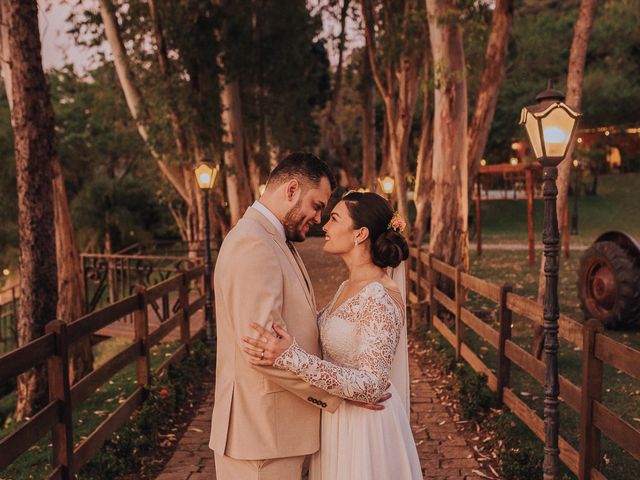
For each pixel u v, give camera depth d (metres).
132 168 34.38
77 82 27.30
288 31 21.58
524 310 5.18
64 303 9.83
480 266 17.89
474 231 29.31
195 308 8.70
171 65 16.45
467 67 10.16
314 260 19.97
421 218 15.74
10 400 10.64
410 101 18.14
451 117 10.15
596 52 34.59
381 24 18.83
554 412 3.81
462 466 4.72
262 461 2.49
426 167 15.76
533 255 18.12
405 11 17.00
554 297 3.82
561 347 8.14
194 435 5.53
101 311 4.84
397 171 18.50
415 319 10.20
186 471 4.71
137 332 5.96
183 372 7.01
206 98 16.34
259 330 2.32
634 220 28.16
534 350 7.23
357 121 35.03
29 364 3.45
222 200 17.58
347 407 2.58
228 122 17.69
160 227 33.69
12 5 6.76
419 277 10.77
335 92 25.08
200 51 16.20
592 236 25.58
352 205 2.63
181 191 17.78
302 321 2.53
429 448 5.10
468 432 5.44
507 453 4.61
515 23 31.45
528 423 4.97
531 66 29.78
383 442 2.58
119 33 16.03
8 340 17.86
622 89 31.95
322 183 2.55
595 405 3.60
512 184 38.53
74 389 4.21
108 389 7.49
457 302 7.54
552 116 3.71
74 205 30.88
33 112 6.89
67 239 9.90
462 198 10.30
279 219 2.54
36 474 5.01
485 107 11.05
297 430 2.54
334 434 2.58
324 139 32.34
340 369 2.39
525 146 33.41
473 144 11.12
